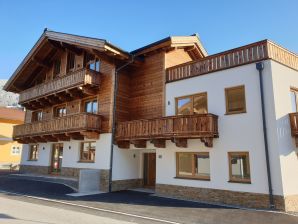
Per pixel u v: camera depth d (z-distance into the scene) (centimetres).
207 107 1343
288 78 1241
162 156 1479
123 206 1105
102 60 1738
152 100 1614
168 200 1274
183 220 887
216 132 1259
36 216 869
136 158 1741
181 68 1496
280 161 1079
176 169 1418
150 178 1719
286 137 1145
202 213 995
